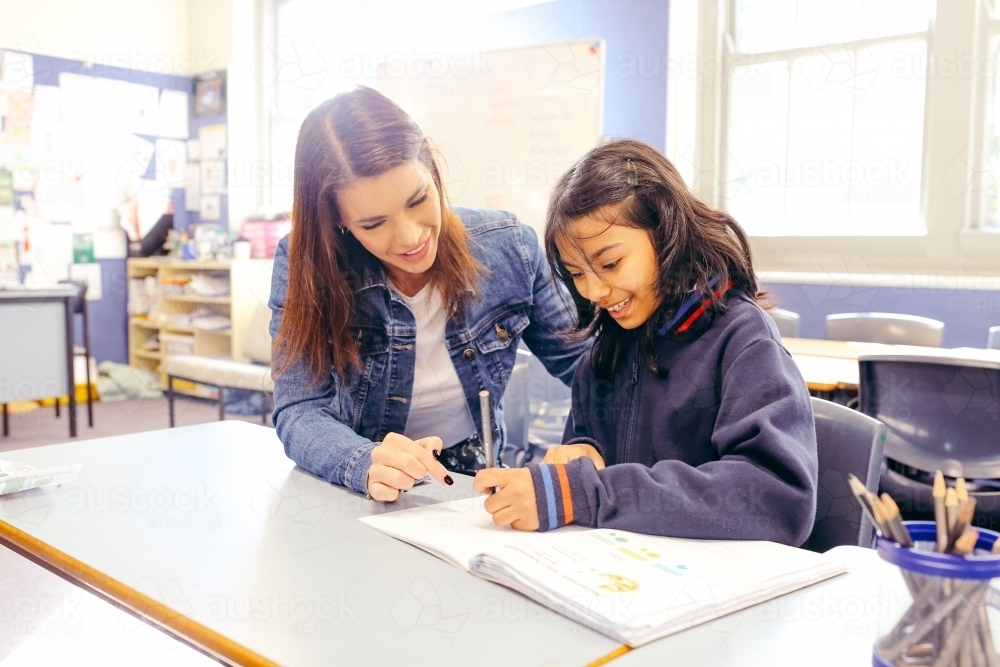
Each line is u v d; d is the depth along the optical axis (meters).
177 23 4.73
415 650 0.51
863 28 2.87
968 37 2.63
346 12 4.22
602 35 3.35
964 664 0.43
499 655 0.50
